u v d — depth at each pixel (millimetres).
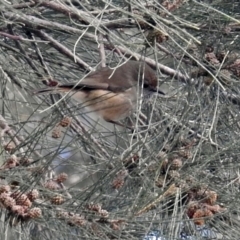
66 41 8844
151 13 6000
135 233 5887
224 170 6559
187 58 7305
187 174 6148
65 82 8562
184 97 7145
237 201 6176
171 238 5801
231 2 7426
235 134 7160
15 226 5641
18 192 5703
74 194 6410
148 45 6711
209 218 5957
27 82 8297
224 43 7363
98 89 8602
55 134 6578
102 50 7469
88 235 5742
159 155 6148
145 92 8203
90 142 7141
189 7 7152
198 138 6656
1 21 7430
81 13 6148
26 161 6027
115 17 7152
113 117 8766
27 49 8688
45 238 5867
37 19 7422
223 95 7246
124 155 6219
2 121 6738
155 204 5906
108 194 6191
